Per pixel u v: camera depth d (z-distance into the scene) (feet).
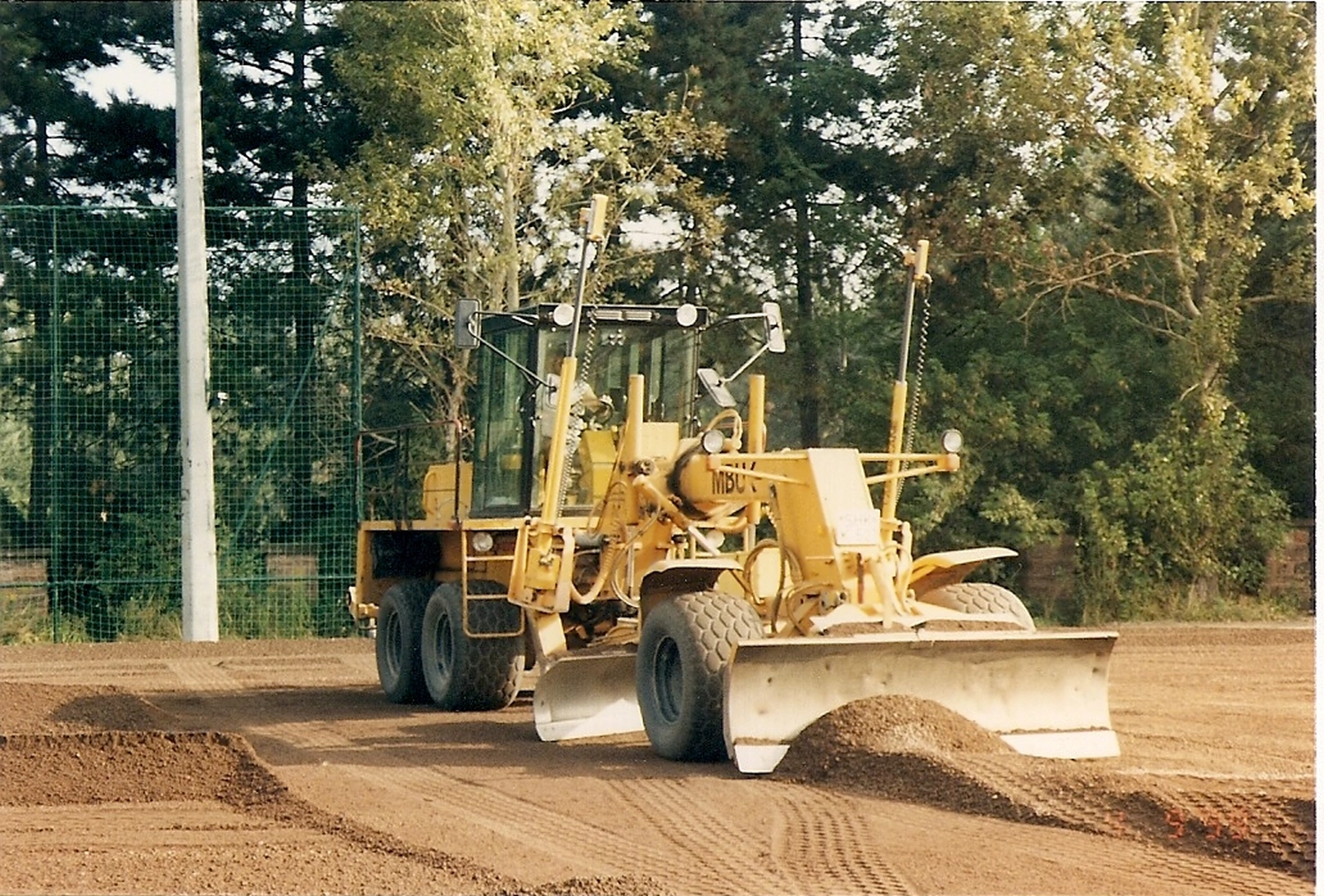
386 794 32.99
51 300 84.74
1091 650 35.86
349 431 84.33
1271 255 92.48
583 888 24.29
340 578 78.54
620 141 89.81
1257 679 54.19
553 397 45.14
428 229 88.43
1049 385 89.56
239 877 25.82
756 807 30.66
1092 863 25.93
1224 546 87.61
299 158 92.17
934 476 89.04
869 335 97.50
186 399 73.72
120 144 92.99
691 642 35.37
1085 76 86.28
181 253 73.61
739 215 100.58
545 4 87.51
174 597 84.89
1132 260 90.74
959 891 24.36
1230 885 24.63
